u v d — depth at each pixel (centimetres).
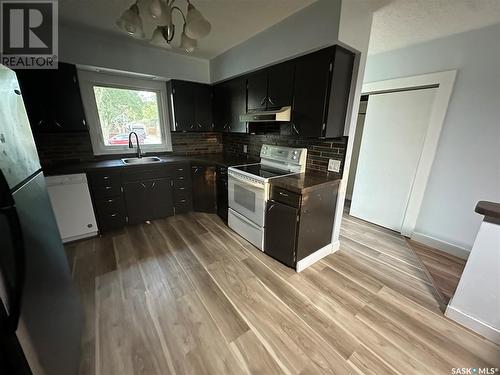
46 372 83
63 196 234
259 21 203
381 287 188
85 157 283
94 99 279
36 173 109
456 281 198
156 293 178
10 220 66
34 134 245
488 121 206
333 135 196
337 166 217
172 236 270
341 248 253
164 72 296
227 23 207
